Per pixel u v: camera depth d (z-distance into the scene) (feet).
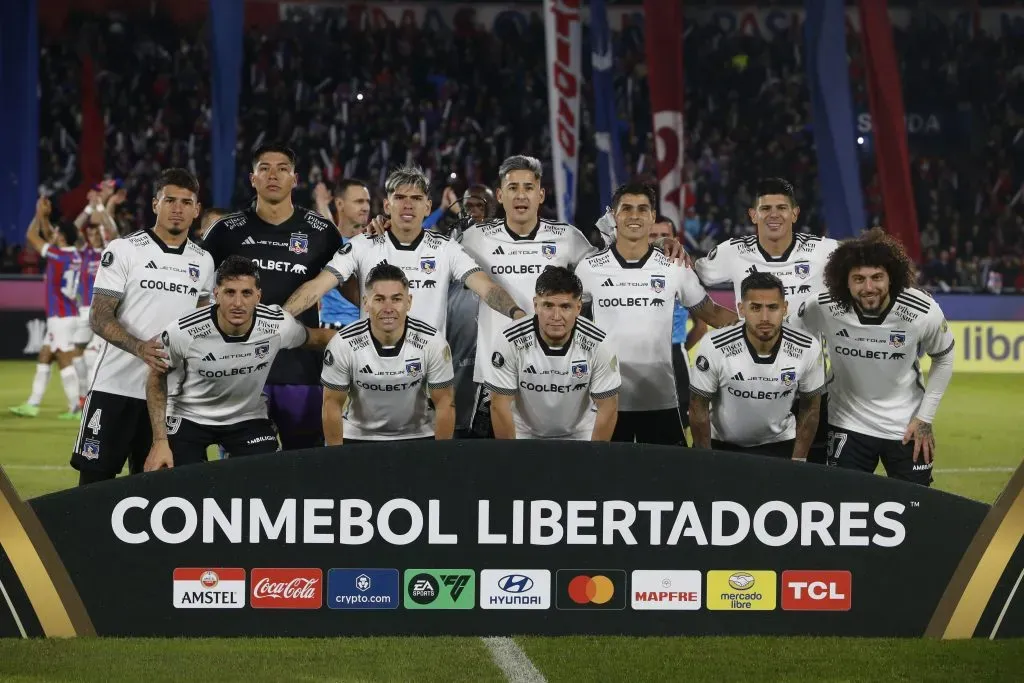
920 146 131.85
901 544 25.52
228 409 32.71
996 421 68.64
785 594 25.54
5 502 25.02
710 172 124.67
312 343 33.50
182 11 130.82
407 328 31.27
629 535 25.39
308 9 132.05
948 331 32.60
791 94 130.93
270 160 34.65
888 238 32.22
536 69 131.54
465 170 123.44
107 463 33.96
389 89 128.67
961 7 135.03
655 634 25.57
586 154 124.26
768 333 31.22
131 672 23.24
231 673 23.26
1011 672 23.67
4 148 89.30
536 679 23.07
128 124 123.65
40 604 25.05
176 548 25.12
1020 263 113.29
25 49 87.61
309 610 25.32
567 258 36.11
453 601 25.44
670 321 35.40
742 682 23.07
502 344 31.07
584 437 32.99
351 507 25.22
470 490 25.29
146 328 33.63
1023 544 25.50
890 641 25.43
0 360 93.86
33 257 94.89
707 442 33.27
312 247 35.42
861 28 74.38
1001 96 131.85
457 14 133.80
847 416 33.83
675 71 71.61
